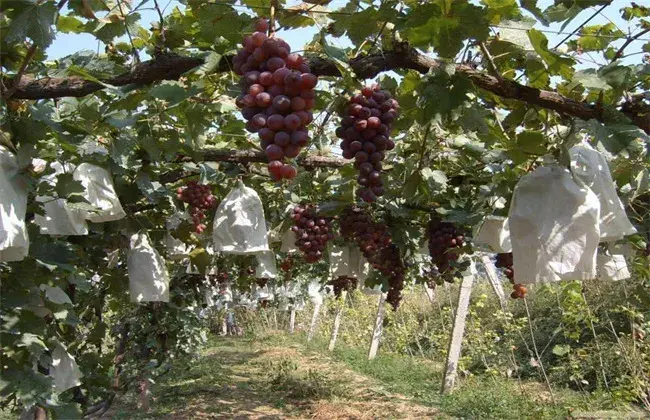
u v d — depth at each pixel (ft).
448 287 50.96
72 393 12.75
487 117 10.62
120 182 13.34
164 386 39.78
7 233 6.67
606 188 8.06
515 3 7.57
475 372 41.65
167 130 10.89
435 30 7.18
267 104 6.20
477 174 14.75
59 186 8.16
